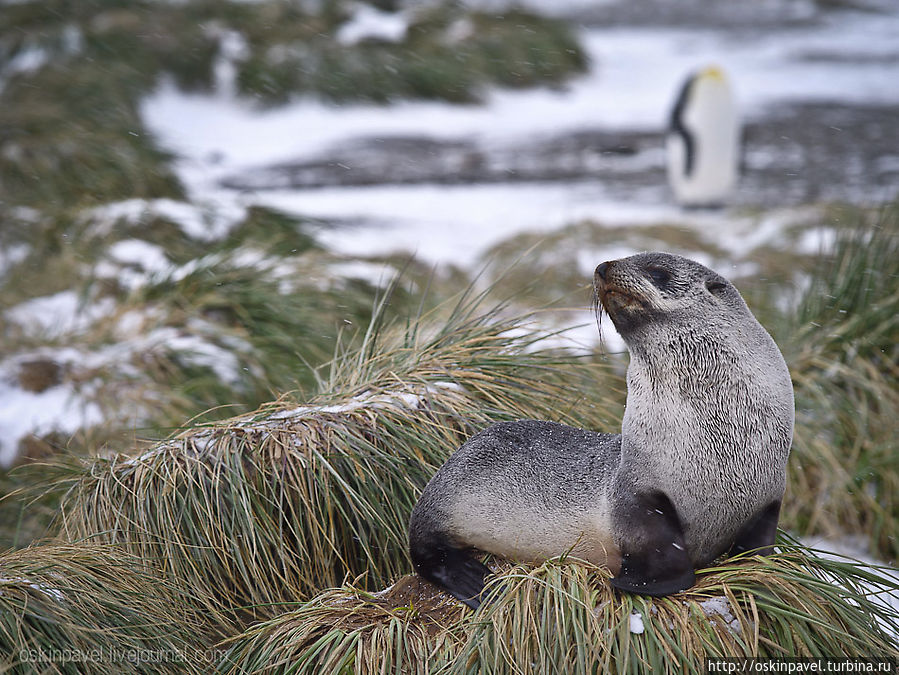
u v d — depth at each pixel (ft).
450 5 336.90
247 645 54.29
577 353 83.35
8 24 243.40
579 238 153.28
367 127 256.73
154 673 52.08
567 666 47.75
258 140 239.09
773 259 132.98
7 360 88.43
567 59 320.09
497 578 51.37
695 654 47.19
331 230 153.17
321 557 60.95
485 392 67.67
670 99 295.48
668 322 48.57
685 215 183.52
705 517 48.88
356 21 298.15
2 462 78.38
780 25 421.59
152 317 96.12
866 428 80.28
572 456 53.57
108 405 83.56
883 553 77.25
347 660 50.01
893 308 84.69
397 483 62.85
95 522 61.21
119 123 190.29
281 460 62.18
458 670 48.29
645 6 498.69
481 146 245.24
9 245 126.82
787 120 260.62
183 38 262.88
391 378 68.85
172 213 122.72
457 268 144.56
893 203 99.76
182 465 62.64
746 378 47.91
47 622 50.78
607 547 51.03
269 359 91.66
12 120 162.20
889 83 301.84
